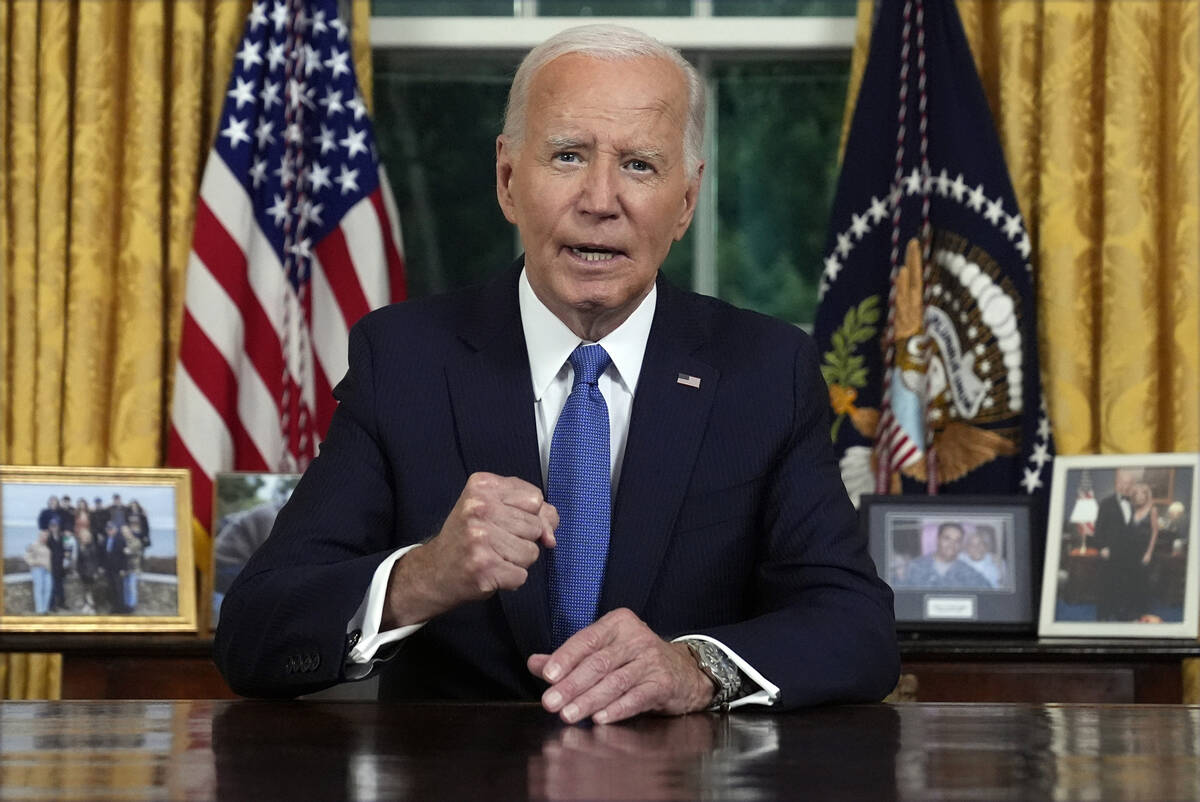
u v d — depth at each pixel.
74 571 3.25
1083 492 3.34
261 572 1.81
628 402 1.95
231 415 3.74
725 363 1.98
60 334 3.80
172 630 3.27
